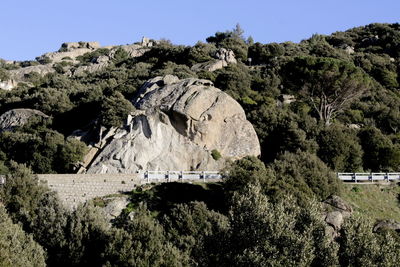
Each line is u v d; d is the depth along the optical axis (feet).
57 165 197.16
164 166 195.52
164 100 212.02
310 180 173.88
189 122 207.00
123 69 364.79
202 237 125.39
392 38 437.99
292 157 186.70
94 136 204.13
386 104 309.63
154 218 157.07
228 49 374.22
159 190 171.22
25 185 152.97
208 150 207.00
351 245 116.78
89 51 564.71
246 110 269.64
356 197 182.09
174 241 137.49
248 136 216.74
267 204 126.52
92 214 141.28
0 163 202.90
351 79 248.73
